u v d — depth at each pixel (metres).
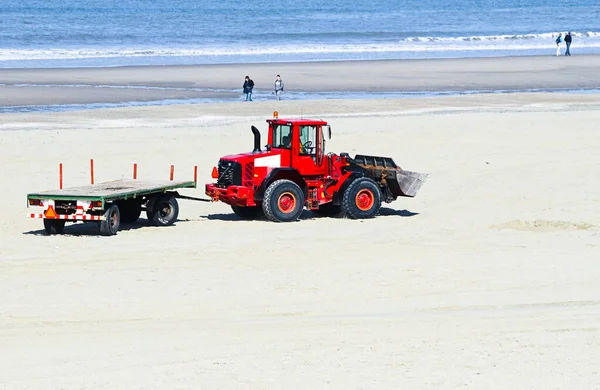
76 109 102.06
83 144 75.69
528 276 37.09
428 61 173.12
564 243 43.81
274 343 26.27
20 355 25.39
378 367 23.34
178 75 141.62
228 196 49.97
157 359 24.66
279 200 50.19
